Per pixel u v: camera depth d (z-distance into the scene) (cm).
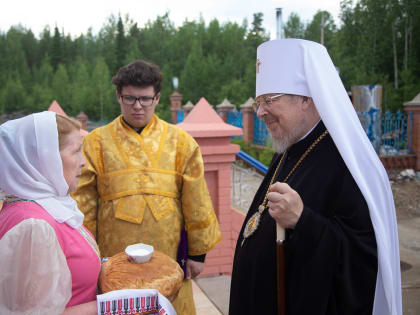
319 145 154
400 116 1017
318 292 131
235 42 6053
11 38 7538
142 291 119
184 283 221
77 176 132
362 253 133
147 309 119
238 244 180
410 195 832
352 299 133
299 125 155
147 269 134
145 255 137
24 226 105
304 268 133
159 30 6994
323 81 141
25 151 116
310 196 145
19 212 110
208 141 343
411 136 1011
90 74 6862
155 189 208
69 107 5450
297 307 135
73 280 120
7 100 5744
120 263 138
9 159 114
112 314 115
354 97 927
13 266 103
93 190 215
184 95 4659
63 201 125
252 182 733
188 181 217
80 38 9306
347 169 141
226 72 4881
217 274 365
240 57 5456
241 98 3591
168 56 6225
